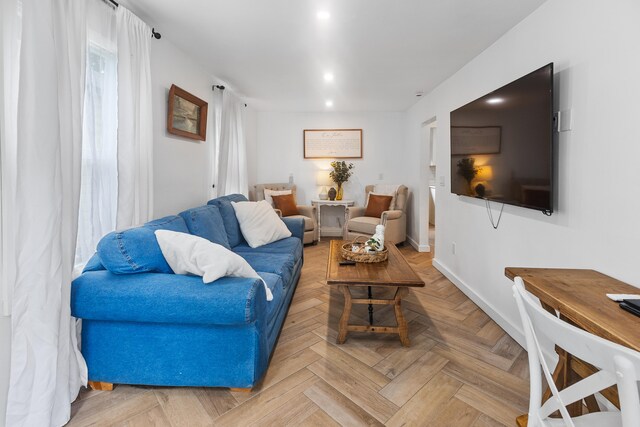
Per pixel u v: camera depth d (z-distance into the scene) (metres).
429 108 4.00
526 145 1.85
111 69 1.90
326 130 5.41
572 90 1.63
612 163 1.40
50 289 1.32
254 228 2.96
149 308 1.42
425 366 1.82
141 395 1.57
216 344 1.54
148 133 2.12
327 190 5.40
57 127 1.34
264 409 1.48
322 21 2.16
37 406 1.29
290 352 1.96
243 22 2.18
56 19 1.38
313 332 2.22
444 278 3.36
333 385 1.65
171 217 2.10
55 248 1.33
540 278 1.36
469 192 2.62
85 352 1.56
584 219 1.56
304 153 5.44
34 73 1.27
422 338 2.14
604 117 1.44
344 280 1.96
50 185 1.32
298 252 3.03
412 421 1.42
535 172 1.79
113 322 1.54
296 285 3.08
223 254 1.57
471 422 1.41
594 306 1.07
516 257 2.13
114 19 1.90
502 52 2.32
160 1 1.93
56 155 1.34
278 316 2.04
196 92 3.00
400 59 2.82
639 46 1.28
